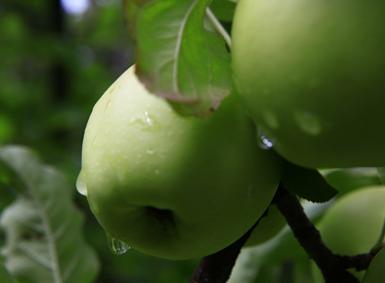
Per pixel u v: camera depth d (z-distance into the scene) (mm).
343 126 298
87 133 346
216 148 324
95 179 336
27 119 1524
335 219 450
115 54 1882
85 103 1666
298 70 294
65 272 495
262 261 498
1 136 1474
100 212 346
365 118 296
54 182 517
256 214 339
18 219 504
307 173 353
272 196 344
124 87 340
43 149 1363
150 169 324
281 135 309
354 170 472
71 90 1711
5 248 497
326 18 292
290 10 296
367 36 290
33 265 492
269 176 337
